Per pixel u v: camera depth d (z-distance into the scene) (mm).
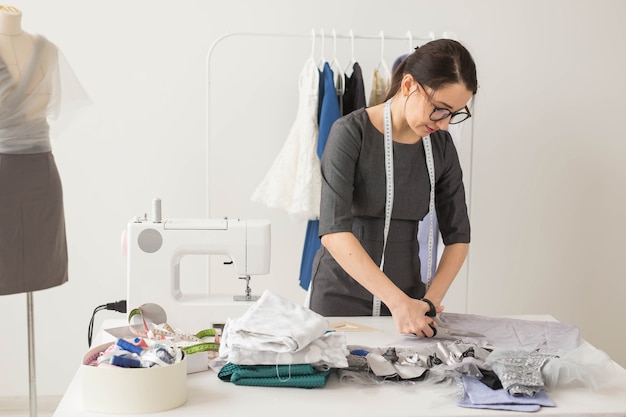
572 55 3725
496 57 3689
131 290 2234
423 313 2107
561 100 3748
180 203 3625
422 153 2377
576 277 3871
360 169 2316
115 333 2053
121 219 3611
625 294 3910
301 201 3109
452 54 2076
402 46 3625
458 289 3830
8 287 2467
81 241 3607
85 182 3574
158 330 2059
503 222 3803
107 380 1635
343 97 3254
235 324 1871
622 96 3777
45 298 3621
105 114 3539
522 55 3701
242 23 3539
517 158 3764
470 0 3637
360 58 3596
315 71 3139
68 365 3674
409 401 1728
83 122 3533
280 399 1728
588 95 3760
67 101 2551
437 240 3006
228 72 3559
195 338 2062
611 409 1694
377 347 1968
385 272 2400
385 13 3596
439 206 2500
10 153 2439
